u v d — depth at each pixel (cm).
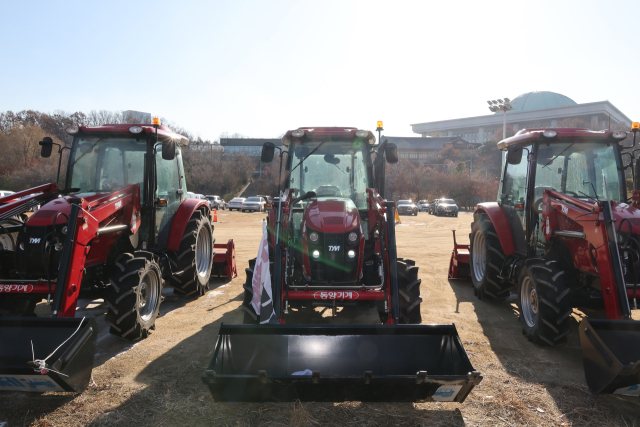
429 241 1484
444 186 5216
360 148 530
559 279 440
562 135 521
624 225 441
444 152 8294
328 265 415
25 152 4688
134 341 463
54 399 335
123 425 300
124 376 378
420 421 310
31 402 330
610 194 527
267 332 332
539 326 443
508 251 583
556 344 445
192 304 623
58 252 429
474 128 12500
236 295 677
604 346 324
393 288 395
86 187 543
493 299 649
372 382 288
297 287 403
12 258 463
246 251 1188
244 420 310
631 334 347
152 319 488
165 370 390
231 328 328
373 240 467
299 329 333
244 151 6931
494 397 345
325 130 515
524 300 495
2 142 4619
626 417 316
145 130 538
